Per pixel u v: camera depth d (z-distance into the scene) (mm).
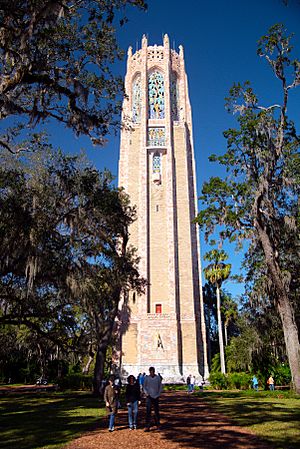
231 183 29859
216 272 53656
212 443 10250
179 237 51688
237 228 29672
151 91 61469
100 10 14039
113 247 30016
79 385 41406
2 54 13547
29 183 22750
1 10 13219
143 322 46875
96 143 15703
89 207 25562
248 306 35812
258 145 29703
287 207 30562
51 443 10617
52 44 14477
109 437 11328
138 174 55375
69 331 27312
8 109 13148
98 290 25500
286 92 27828
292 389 26891
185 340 47188
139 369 44906
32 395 30781
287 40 26641
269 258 28344
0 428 13539
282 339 36688
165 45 63625
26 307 23359
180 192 54188
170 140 56438
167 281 49281
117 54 15656
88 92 14883
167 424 13688
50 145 21156
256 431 12023
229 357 49281
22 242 20188
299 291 33781
